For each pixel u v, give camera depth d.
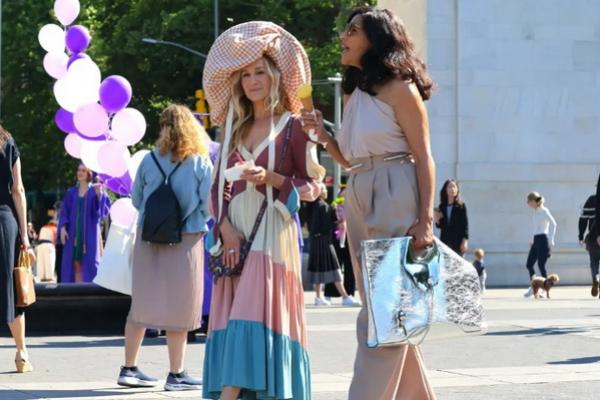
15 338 16.05
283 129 10.75
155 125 67.62
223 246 10.61
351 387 9.88
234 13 65.94
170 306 14.33
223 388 10.31
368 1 61.22
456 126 42.09
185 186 14.55
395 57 9.88
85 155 21.22
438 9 42.19
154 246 14.45
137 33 65.88
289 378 10.46
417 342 9.55
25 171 76.00
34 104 74.00
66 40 22.58
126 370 14.64
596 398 13.48
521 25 42.53
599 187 19.20
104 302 22.27
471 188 41.97
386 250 9.52
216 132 48.47
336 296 31.45
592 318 24.81
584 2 42.94
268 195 10.58
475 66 42.22
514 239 42.19
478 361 17.17
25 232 15.70
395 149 9.95
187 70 66.88
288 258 10.60
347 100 10.25
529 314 26.11
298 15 64.88
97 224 24.77
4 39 73.38
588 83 43.00
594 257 30.72
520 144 42.44
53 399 13.49
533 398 13.45
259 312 10.35
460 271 9.79
